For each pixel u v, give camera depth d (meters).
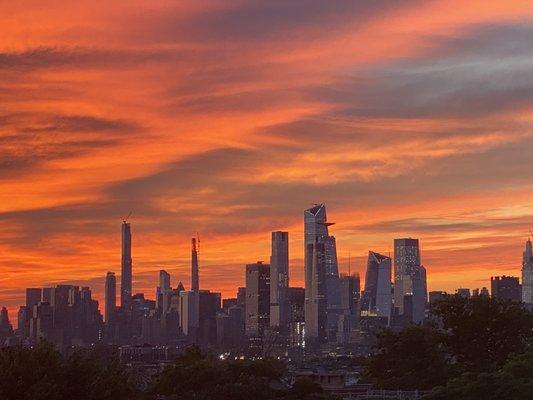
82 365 90.94
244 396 134.25
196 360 157.50
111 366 97.25
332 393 150.00
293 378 184.88
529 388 122.06
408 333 161.50
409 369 156.38
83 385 89.81
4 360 87.25
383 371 161.38
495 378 124.06
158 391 144.00
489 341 167.38
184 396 138.25
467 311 168.00
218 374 143.88
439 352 161.12
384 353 162.50
